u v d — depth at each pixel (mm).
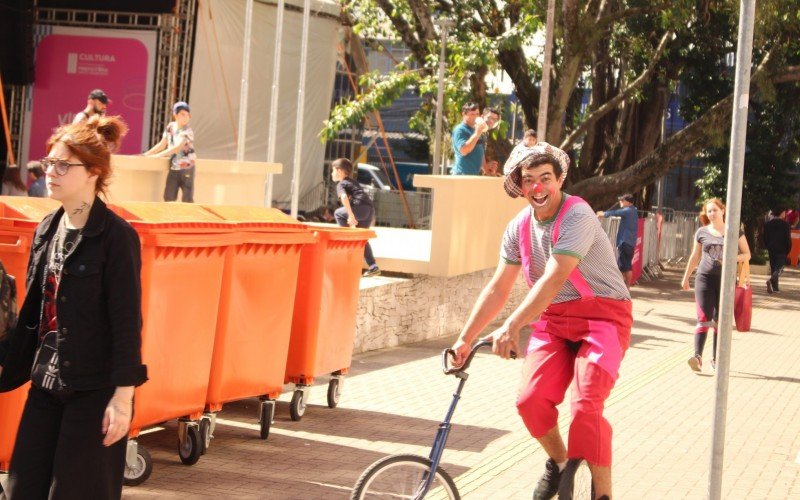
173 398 7598
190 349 7723
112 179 4902
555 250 5891
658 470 8703
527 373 6168
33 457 4695
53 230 4816
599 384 5848
